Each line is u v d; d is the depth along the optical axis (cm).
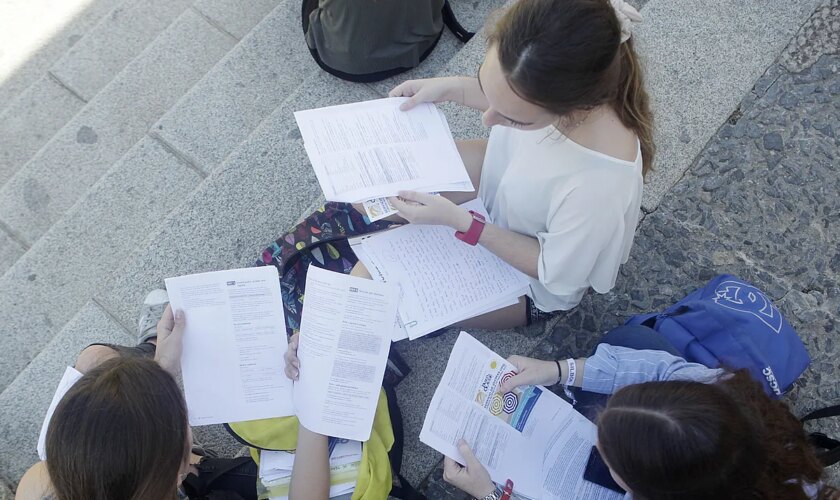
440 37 338
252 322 207
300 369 202
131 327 262
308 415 198
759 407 152
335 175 199
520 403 198
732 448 137
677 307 214
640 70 168
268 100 340
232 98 339
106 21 423
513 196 194
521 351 242
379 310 202
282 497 208
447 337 243
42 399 254
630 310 248
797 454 151
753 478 140
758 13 280
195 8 401
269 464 210
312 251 229
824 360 241
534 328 245
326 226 229
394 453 218
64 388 199
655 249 256
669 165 265
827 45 276
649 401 145
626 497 187
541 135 184
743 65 275
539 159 183
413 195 196
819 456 192
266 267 207
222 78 344
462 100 216
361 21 290
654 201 262
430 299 206
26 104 408
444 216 195
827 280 249
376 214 197
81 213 312
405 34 307
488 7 353
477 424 196
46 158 363
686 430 137
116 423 147
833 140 266
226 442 243
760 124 269
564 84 147
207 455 231
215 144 327
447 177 203
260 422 208
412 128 210
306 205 274
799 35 278
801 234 255
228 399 204
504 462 195
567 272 189
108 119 371
